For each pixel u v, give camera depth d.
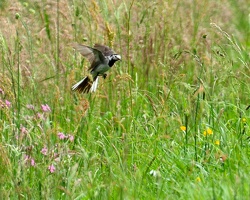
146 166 13.30
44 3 18.69
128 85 16.19
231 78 16.66
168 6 18.81
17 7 17.73
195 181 12.22
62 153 12.51
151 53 17.78
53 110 15.25
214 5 21.70
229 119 15.23
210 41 19.16
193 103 15.31
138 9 18.53
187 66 18.06
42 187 12.07
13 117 13.91
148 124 14.91
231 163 13.16
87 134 14.23
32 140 13.30
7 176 12.37
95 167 13.03
